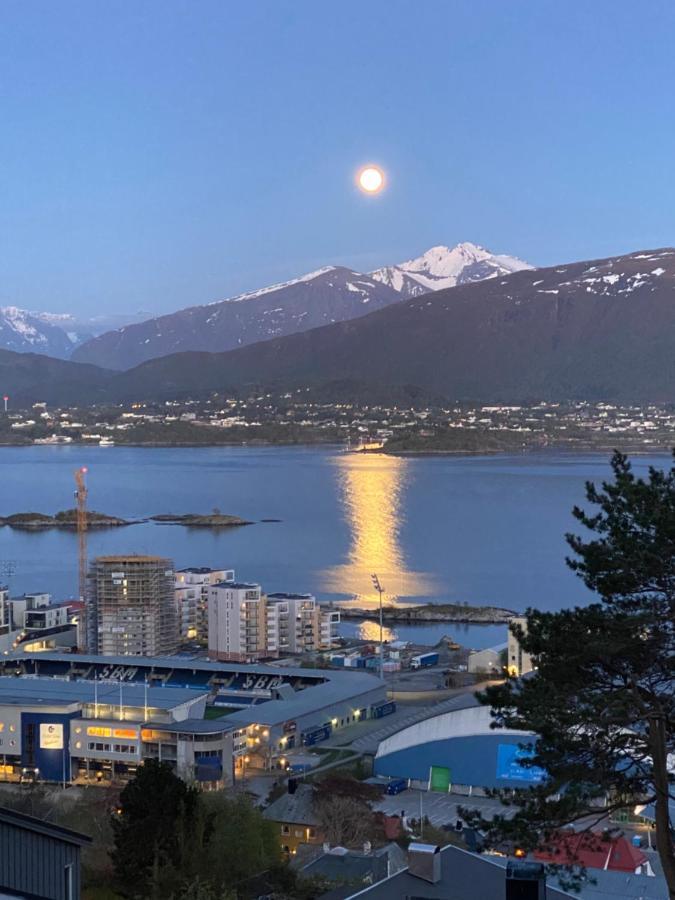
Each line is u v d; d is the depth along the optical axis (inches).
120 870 2089.1
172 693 5442.9
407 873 1478.8
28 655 7170.3
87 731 5059.1
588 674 1417.3
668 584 1398.9
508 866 1341.0
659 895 2153.1
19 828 1191.6
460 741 4562.0
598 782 1393.9
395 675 7480.3
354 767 4933.6
